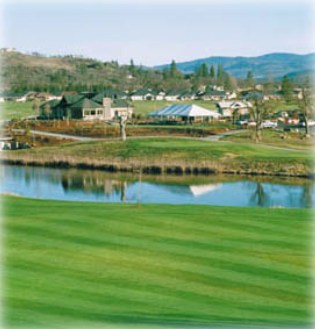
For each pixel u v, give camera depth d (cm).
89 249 2930
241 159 8688
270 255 2864
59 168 8725
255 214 3734
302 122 13450
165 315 2108
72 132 12412
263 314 2144
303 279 2544
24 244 2998
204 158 8838
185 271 2627
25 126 13012
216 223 3466
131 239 3116
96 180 7644
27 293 2323
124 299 2278
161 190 6950
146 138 11081
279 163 8394
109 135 11856
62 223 3431
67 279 2508
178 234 3219
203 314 2123
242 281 2512
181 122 14275
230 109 16375
